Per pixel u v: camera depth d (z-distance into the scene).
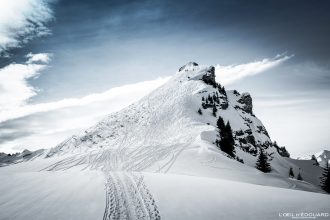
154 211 17.78
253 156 121.31
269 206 18.25
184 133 104.69
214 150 70.00
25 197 21.77
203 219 16.11
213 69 176.88
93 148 120.81
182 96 145.38
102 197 21.20
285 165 143.25
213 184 25.20
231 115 143.50
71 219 16.61
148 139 109.50
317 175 147.25
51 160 84.06
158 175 31.44
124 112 150.12
